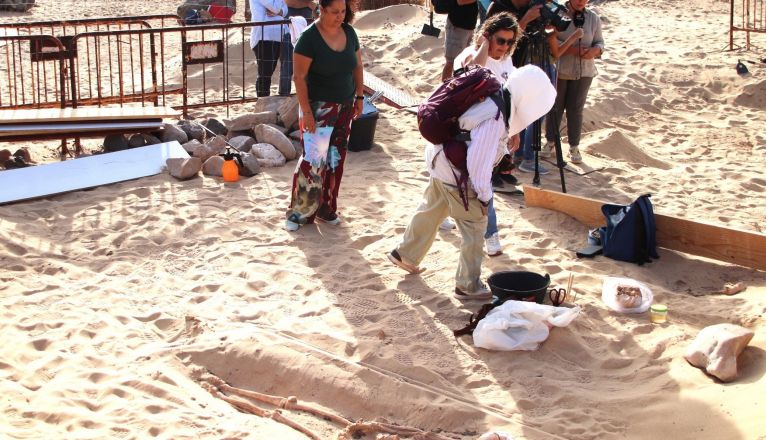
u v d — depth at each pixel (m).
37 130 8.82
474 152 5.46
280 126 9.83
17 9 20.50
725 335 5.08
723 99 12.72
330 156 7.21
